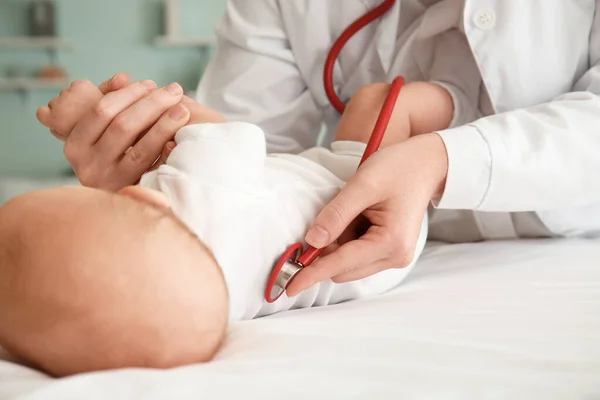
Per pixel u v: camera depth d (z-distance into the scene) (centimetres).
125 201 47
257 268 60
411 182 65
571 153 75
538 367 45
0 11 317
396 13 105
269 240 60
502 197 74
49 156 327
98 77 328
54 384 37
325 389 39
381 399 38
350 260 60
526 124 77
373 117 85
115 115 71
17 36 321
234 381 40
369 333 52
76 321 43
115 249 44
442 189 72
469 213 97
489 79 92
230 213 58
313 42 110
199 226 56
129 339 44
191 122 74
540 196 75
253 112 114
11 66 321
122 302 43
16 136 324
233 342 51
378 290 71
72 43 323
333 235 60
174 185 58
